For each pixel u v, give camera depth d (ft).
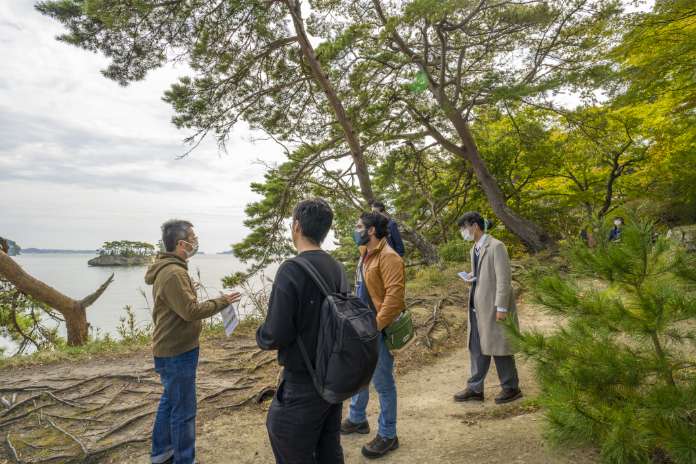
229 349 18.53
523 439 9.95
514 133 60.08
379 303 9.91
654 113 48.93
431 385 15.38
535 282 9.05
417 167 67.21
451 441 10.40
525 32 49.47
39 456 10.29
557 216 60.34
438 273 36.01
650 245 7.43
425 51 50.62
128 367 16.12
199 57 40.34
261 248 51.03
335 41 40.86
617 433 6.75
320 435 6.81
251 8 38.17
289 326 5.93
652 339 7.50
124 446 10.76
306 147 55.11
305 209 6.63
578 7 44.60
